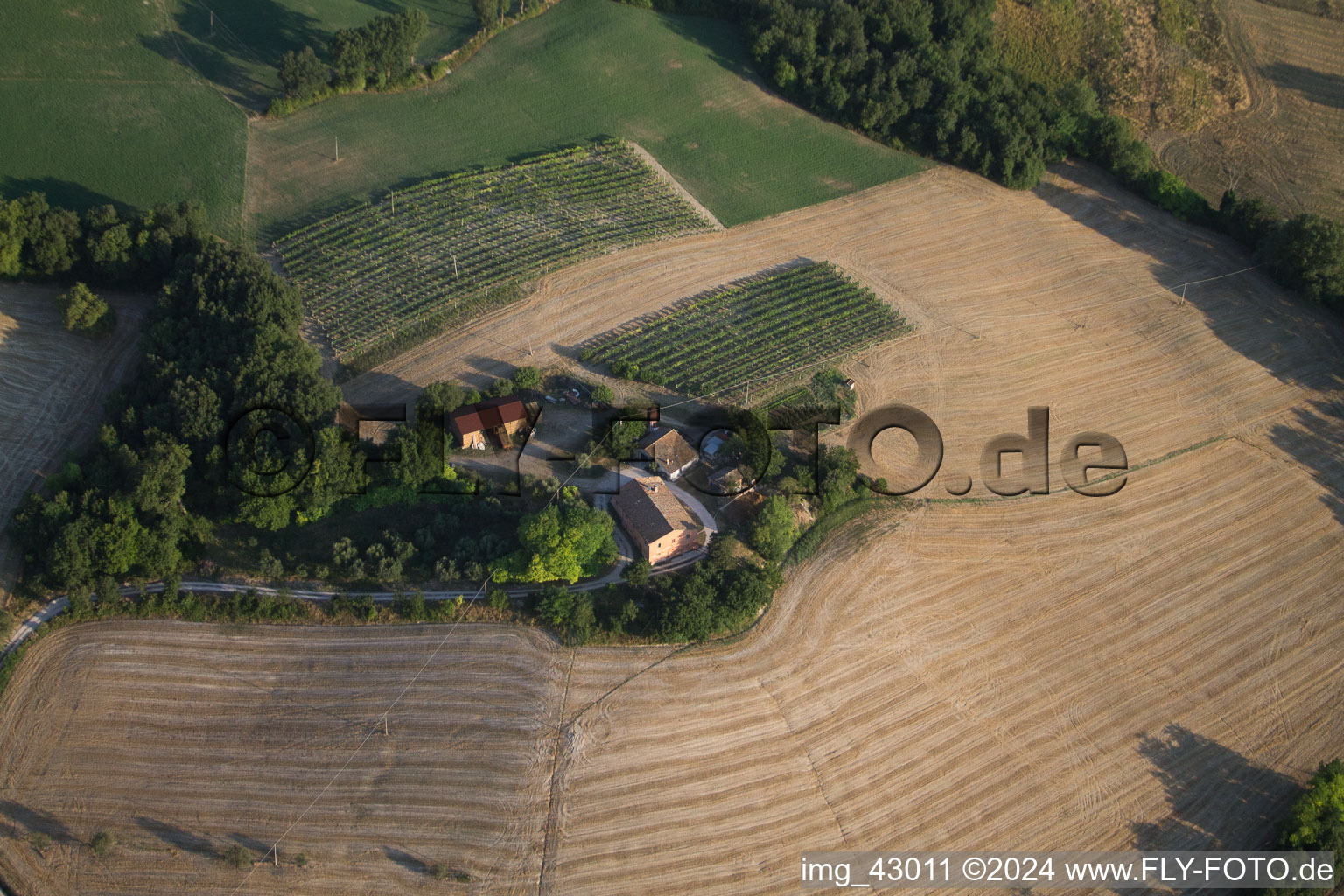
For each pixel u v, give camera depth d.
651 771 81.50
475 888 75.19
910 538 102.06
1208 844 83.44
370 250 123.94
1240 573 103.56
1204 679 94.44
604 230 131.88
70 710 82.38
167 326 103.00
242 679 84.38
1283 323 132.12
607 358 114.12
